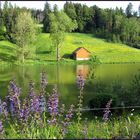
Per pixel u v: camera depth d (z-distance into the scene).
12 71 79.69
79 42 145.00
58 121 9.14
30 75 67.62
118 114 16.31
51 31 119.00
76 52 117.56
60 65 103.81
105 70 69.75
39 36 133.50
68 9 169.25
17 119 9.10
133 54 125.00
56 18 119.25
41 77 9.98
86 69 83.31
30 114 9.06
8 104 9.54
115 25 156.25
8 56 109.88
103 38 155.00
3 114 9.30
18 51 105.75
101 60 115.12
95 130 9.25
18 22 106.75
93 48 136.88
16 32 106.19
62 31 118.94
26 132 8.51
